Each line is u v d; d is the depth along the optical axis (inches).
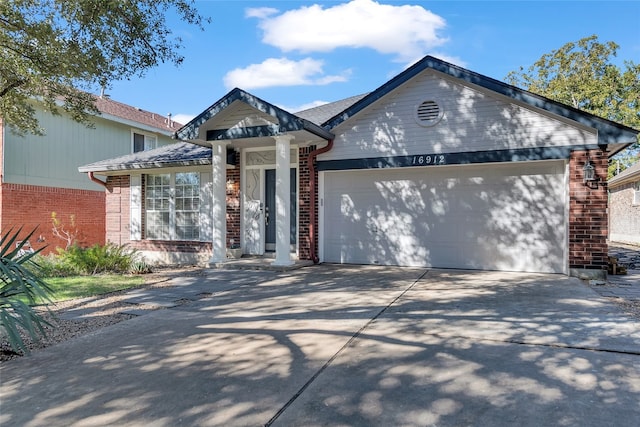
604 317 197.2
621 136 299.1
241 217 435.2
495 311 211.2
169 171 477.7
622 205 829.2
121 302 249.4
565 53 975.6
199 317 211.3
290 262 374.3
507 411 107.2
